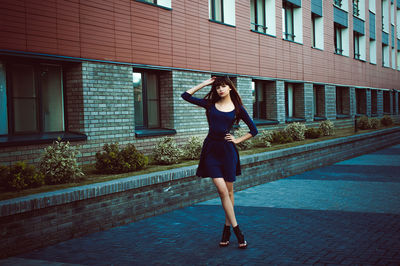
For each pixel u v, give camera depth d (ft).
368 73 87.81
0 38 21.77
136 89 32.22
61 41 24.82
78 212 16.48
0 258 13.79
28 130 24.72
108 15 27.99
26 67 24.57
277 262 12.93
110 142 28.02
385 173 33.91
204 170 15.29
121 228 17.90
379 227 17.01
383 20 102.78
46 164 18.81
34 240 14.83
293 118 56.75
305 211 20.59
